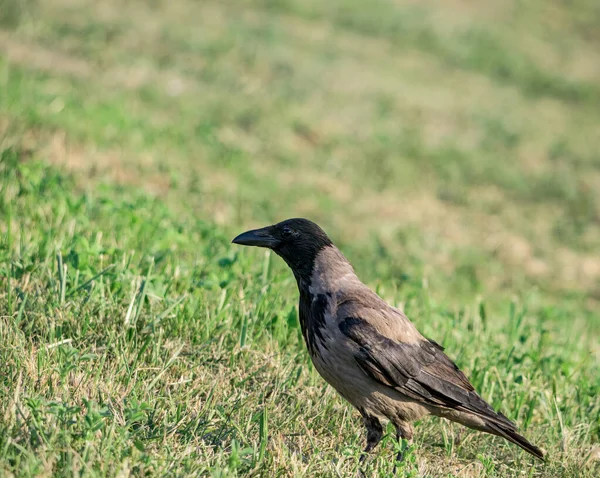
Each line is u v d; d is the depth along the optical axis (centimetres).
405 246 1655
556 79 3634
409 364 717
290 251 751
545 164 2536
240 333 850
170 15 3036
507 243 1844
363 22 3656
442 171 2208
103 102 1903
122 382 724
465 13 4319
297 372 816
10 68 1936
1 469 537
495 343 1012
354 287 746
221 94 2342
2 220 1016
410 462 687
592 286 1719
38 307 793
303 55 3000
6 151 1190
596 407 900
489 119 2814
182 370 768
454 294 1412
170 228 1105
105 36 2527
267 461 640
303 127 2259
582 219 2125
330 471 651
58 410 596
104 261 935
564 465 769
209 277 923
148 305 852
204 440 674
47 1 2736
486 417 723
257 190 1731
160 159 1683
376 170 2109
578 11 4822
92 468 563
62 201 1084
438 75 3300
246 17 3309
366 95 2720
